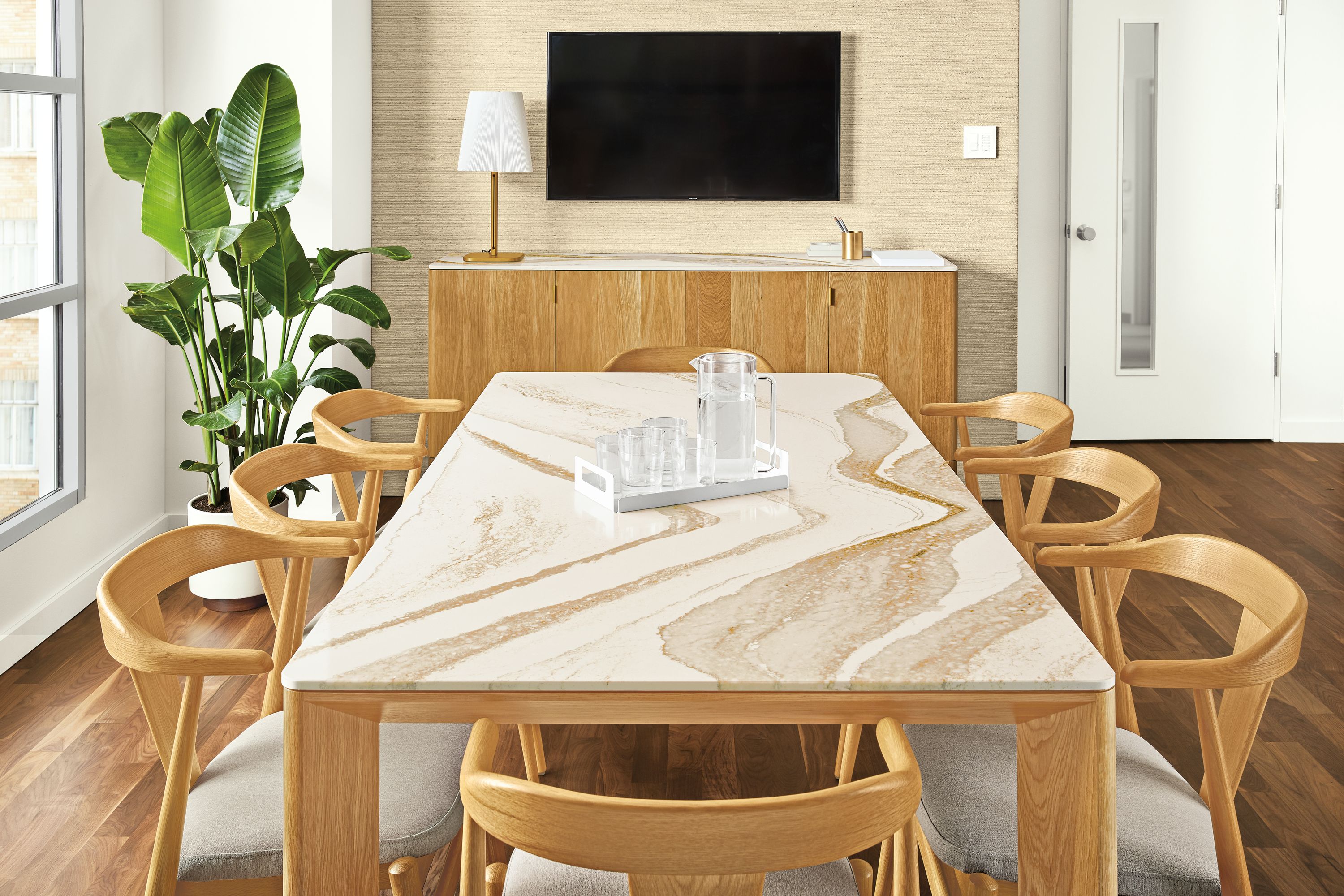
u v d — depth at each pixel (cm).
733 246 500
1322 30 550
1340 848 236
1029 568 172
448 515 197
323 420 273
